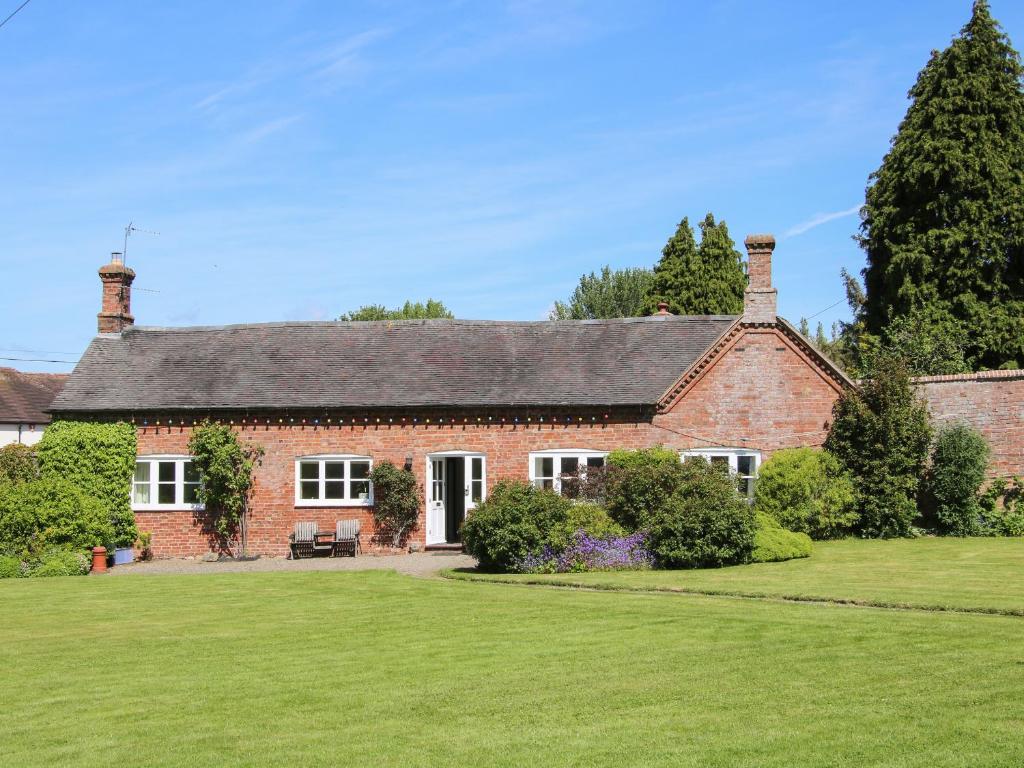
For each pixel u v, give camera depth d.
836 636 14.11
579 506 23.86
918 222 40.56
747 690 11.42
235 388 30.44
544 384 29.39
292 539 28.94
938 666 12.18
